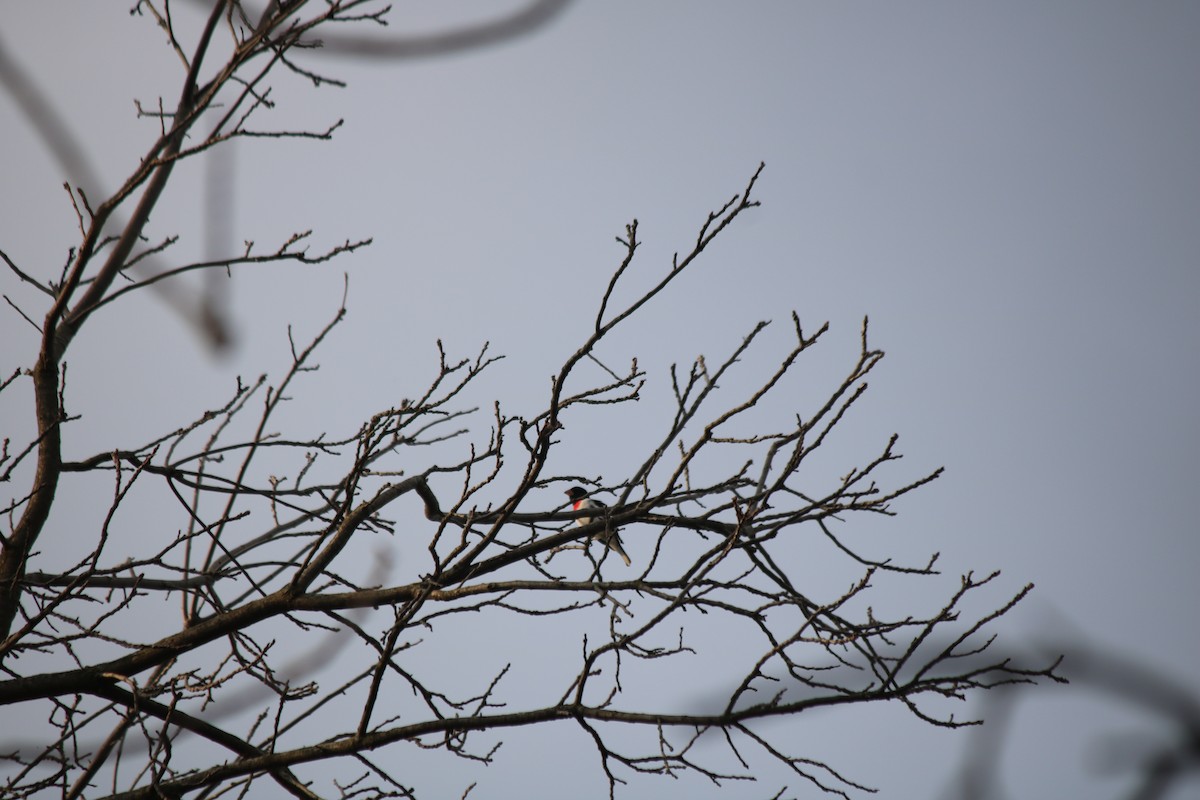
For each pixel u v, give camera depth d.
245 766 10.06
